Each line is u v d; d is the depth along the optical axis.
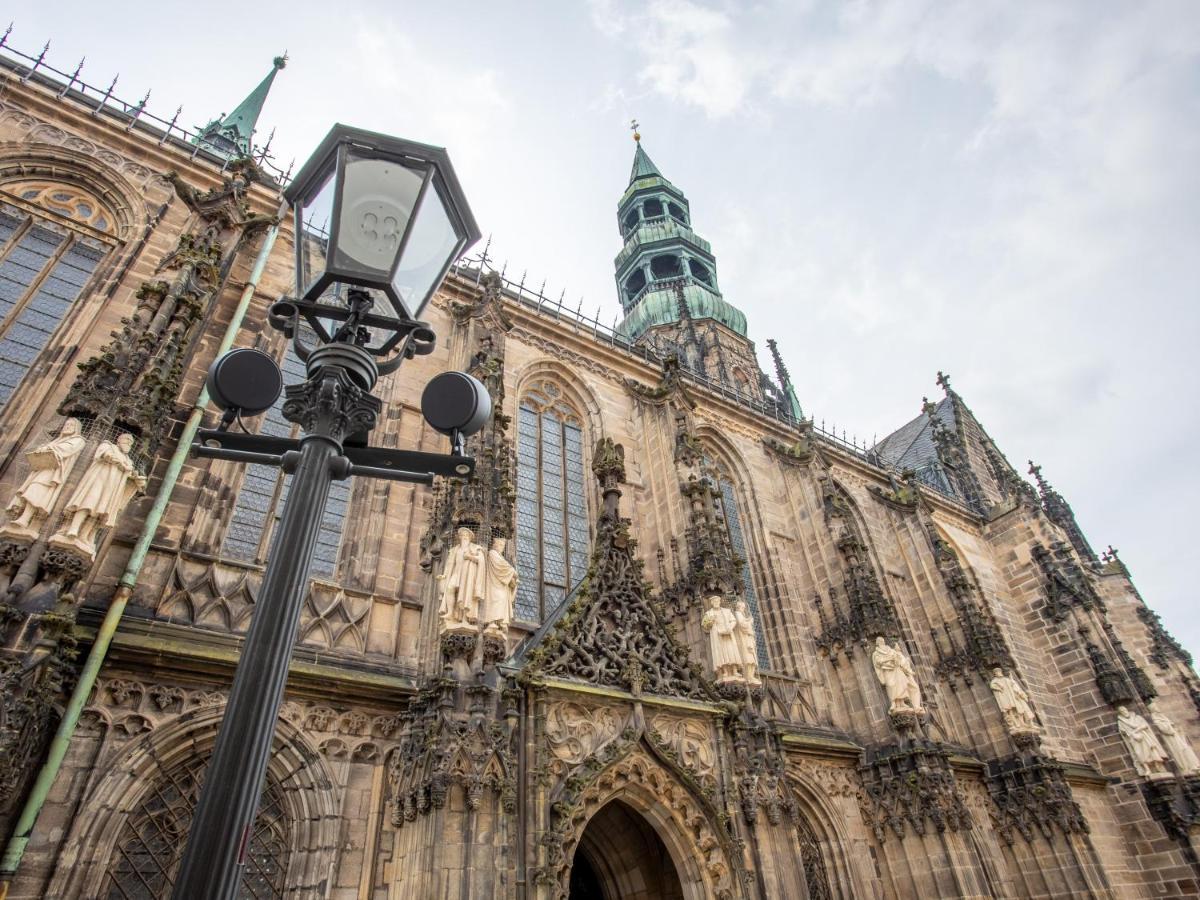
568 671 21.55
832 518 38.28
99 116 28.05
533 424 34.66
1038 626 51.97
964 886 27.19
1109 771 45.28
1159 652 55.72
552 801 18.80
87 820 15.59
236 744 5.29
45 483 15.90
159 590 19.52
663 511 33.00
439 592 21.25
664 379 38.12
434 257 8.73
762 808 22.80
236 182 28.22
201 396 22.62
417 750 18.19
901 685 31.86
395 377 29.27
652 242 98.50
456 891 15.89
